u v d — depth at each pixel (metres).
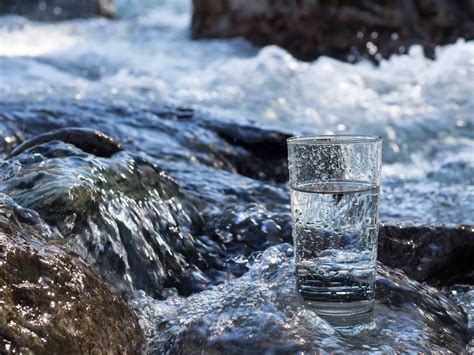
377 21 3.55
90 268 0.87
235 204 1.25
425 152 2.19
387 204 1.55
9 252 0.79
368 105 2.45
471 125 2.33
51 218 0.94
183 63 3.21
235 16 3.83
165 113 1.81
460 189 1.67
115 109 1.78
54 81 2.63
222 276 1.05
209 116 1.80
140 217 1.04
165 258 1.03
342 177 0.82
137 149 1.57
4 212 0.87
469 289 1.07
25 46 3.67
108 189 1.02
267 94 2.48
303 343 0.80
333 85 2.58
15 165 1.04
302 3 3.65
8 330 0.74
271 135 1.73
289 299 0.86
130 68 3.00
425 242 1.11
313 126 2.27
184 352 0.82
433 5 3.54
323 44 3.63
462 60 2.75
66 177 0.98
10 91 2.22
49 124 1.64
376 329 0.84
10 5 5.18
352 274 0.83
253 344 0.80
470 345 0.88
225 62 2.92
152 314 0.93
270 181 1.68
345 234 0.82
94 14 5.36
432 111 2.40
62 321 0.78
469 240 1.12
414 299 0.91
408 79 2.68
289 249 1.01
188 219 1.12
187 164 1.46
